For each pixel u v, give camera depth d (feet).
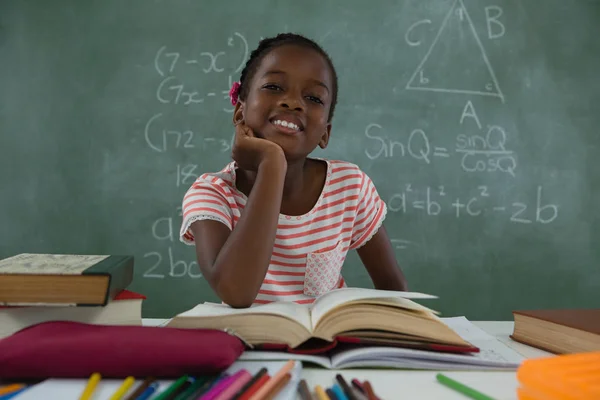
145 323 2.58
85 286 1.76
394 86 7.28
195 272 7.00
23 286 1.75
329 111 3.17
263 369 1.45
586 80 7.57
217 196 2.91
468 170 7.36
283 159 2.55
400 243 7.24
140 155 7.03
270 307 1.91
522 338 2.21
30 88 6.94
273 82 2.86
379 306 1.77
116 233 6.98
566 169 7.52
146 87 7.05
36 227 6.92
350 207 3.34
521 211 7.44
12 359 1.44
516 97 7.46
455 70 7.38
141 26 7.06
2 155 6.91
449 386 1.48
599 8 7.60
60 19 6.98
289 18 7.21
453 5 7.41
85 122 6.98
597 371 1.19
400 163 7.26
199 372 1.45
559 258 7.49
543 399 1.17
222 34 7.14
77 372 1.45
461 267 7.33
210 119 7.11
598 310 2.31
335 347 1.79
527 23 7.52
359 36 7.27
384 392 1.44
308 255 3.16
